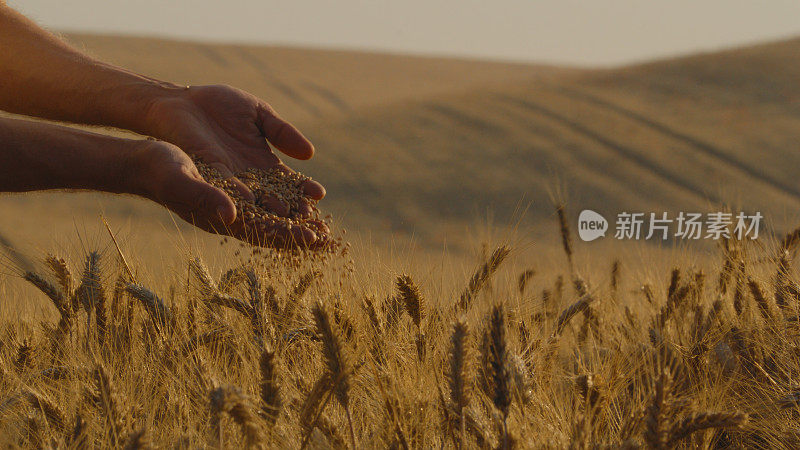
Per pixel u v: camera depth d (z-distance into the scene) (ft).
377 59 339.16
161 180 7.55
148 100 10.85
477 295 7.32
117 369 6.75
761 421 6.99
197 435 5.89
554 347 7.79
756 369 7.77
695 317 8.07
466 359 5.33
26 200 86.69
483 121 155.12
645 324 9.11
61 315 7.55
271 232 8.14
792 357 7.75
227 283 7.61
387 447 5.81
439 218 107.04
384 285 7.62
